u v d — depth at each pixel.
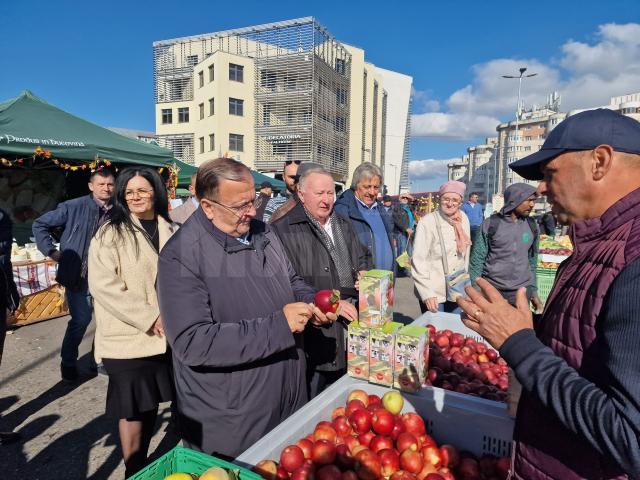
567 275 1.12
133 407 2.25
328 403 1.95
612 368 0.88
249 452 1.51
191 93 40.69
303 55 36.00
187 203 4.79
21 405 3.68
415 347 1.98
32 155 7.03
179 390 1.83
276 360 1.83
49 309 6.24
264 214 5.09
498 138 85.06
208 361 1.58
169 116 41.78
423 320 3.19
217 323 1.67
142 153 8.68
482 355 2.84
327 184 2.76
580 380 0.95
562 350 1.05
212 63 36.44
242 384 1.73
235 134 37.34
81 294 4.02
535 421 1.14
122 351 2.22
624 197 1.00
